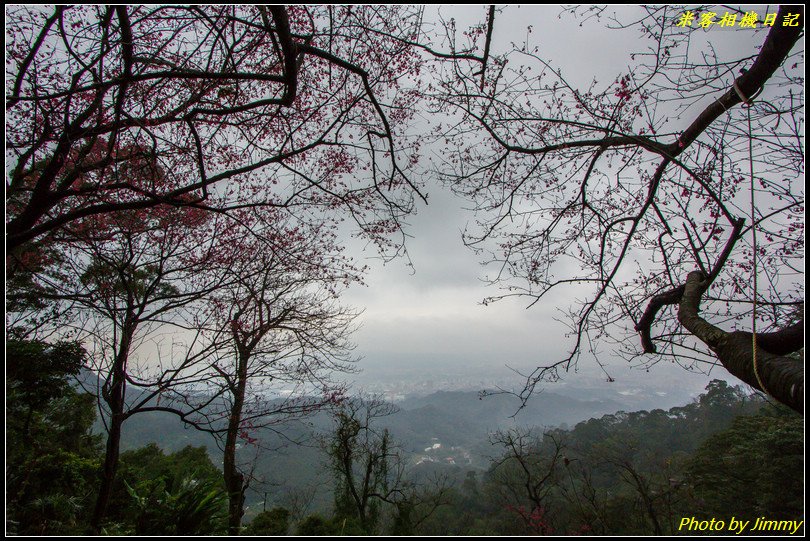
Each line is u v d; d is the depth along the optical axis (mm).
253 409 8820
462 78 4809
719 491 16719
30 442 8914
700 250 4438
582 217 5844
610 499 12961
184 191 4297
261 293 8891
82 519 7793
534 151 5090
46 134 4207
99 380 7496
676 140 4461
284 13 3150
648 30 3666
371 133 4879
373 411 14953
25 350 8320
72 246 6758
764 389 2021
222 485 5477
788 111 3299
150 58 3785
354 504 13195
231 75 3686
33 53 3787
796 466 14414
